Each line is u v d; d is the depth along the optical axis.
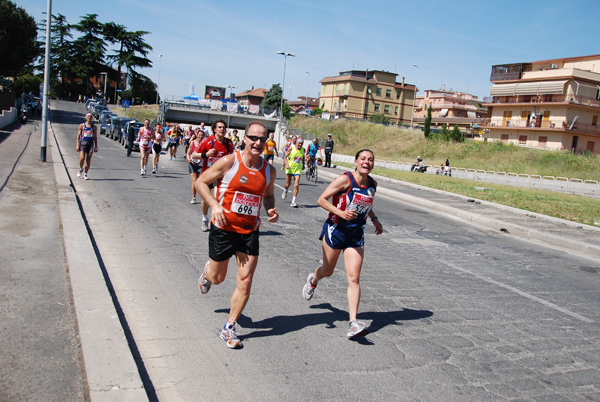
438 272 7.34
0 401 2.90
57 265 5.61
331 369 3.87
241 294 4.13
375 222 5.05
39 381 3.18
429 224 12.12
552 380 3.95
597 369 4.22
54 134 31.52
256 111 59.53
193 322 4.63
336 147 62.25
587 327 5.33
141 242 7.57
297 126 75.12
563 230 11.89
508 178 31.73
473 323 5.18
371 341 4.48
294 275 6.48
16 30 45.94
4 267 5.36
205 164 8.35
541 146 53.53
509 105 57.00
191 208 11.03
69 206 9.20
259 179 4.04
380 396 3.49
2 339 3.71
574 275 7.91
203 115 58.00
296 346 4.25
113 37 92.06
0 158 15.62
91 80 98.81
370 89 90.69
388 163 42.06
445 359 4.20
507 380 3.89
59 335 3.87
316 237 9.20
